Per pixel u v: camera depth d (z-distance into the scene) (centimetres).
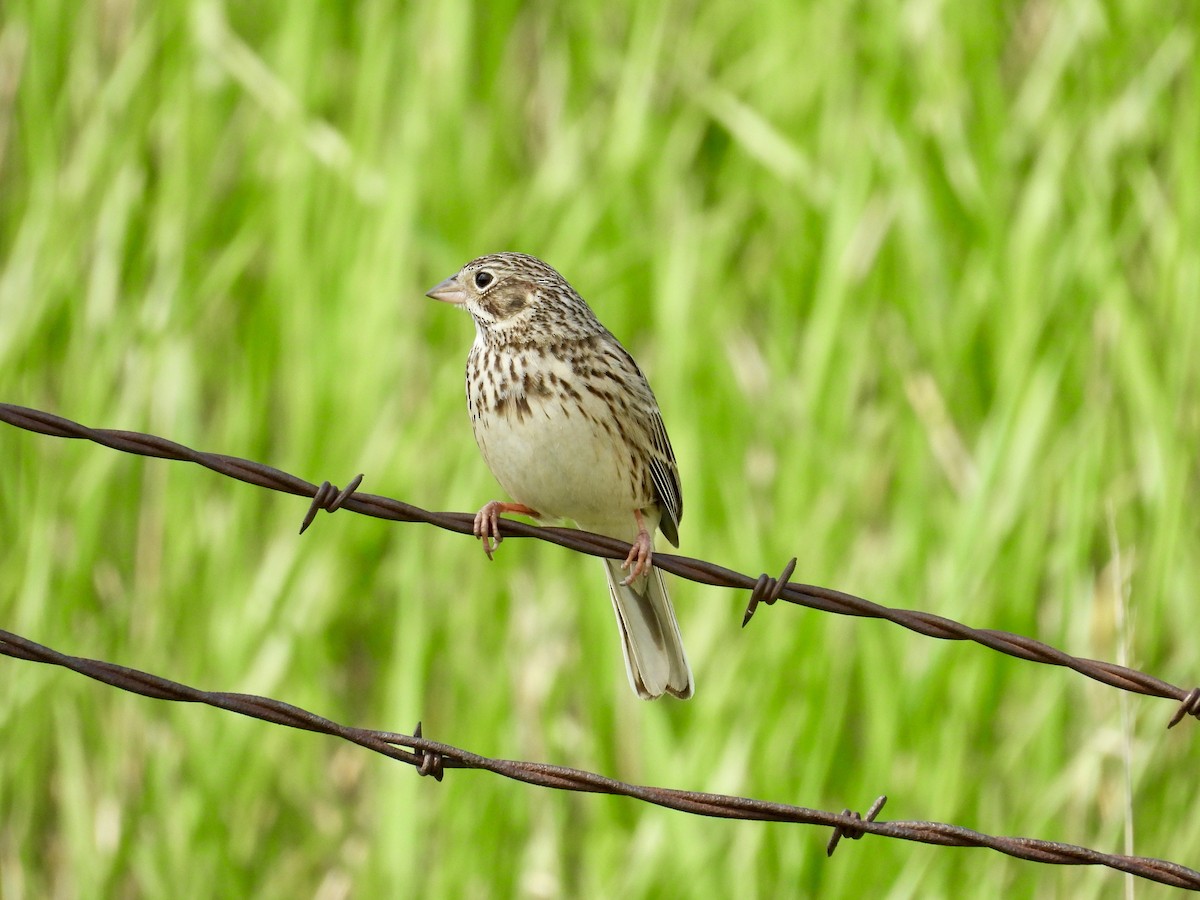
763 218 1205
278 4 1288
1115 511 1116
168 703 1194
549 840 1116
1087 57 1205
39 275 1248
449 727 1130
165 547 1202
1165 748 1091
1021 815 1069
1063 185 1168
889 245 1162
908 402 1138
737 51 1256
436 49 1223
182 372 1211
